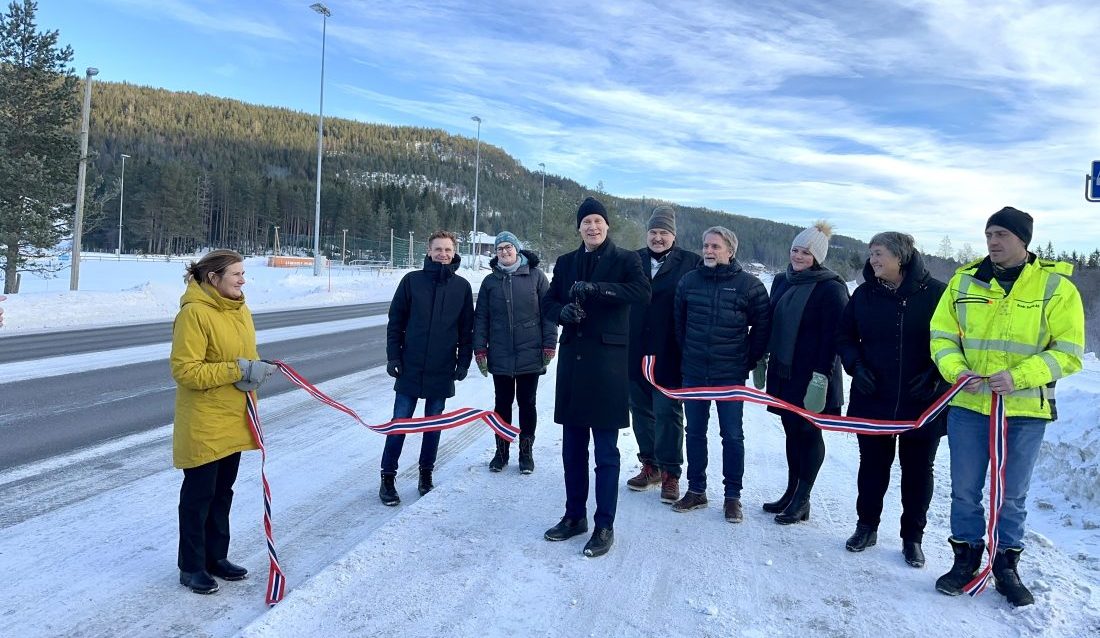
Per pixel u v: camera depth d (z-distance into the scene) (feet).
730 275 14.64
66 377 30.19
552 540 12.64
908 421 12.25
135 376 30.81
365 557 11.43
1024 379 10.31
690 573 11.52
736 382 14.57
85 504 14.56
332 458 18.65
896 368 12.37
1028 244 10.96
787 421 14.57
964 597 10.89
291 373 11.57
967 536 11.27
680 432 15.47
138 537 12.86
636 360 16.22
